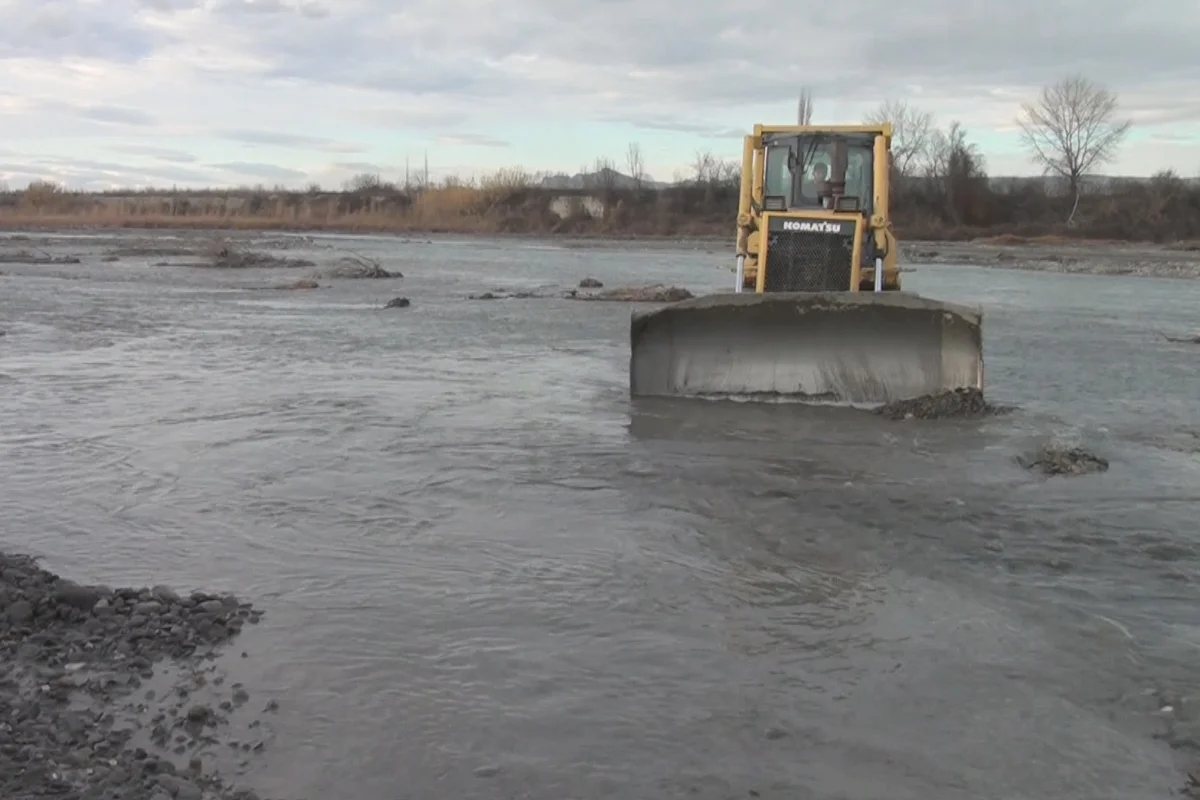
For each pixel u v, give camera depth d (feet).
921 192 252.01
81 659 16.62
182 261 126.41
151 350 51.80
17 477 27.35
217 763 13.71
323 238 215.31
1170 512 25.00
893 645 17.58
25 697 15.29
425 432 33.01
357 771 13.61
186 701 15.35
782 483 27.40
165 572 20.57
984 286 109.50
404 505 25.09
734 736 14.60
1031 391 42.34
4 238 176.86
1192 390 42.70
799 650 17.37
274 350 52.34
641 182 278.87
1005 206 247.91
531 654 17.07
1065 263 149.79
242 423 34.17
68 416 35.19
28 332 58.13
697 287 99.55
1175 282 116.88
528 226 258.98
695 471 28.53
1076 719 15.19
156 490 26.21
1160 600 19.57
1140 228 217.36
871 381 37.47
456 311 74.33
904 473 28.60
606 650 17.26
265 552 21.75
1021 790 13.43
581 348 54.34
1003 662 16.97
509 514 24.50
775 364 38.17
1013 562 21.54
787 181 43.83
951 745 14.47
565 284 103.71
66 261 123.13
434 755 14.01
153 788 12.94
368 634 17.71
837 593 19.84
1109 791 13.44
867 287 42.47
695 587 20.06
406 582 20.12
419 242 209.97
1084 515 24.71
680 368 39.01
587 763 13.87
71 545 22.09
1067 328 67.62
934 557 21.83
